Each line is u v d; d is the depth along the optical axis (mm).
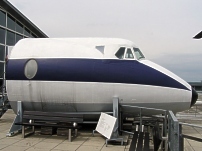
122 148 7117
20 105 9125
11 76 9055
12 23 17906
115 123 7625
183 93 8617
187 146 7211
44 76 8727
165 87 8484
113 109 8375
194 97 8891
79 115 8227
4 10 16750
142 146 5883
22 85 8969
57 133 8461
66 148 7004
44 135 8578
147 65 8656
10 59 9203
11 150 6715
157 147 6309
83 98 8570
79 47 8914
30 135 8570
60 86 8617
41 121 8516
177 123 4238
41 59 8859
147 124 9008
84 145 7367
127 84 8375
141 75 8438
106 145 7336
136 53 9000
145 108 7914
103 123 8164
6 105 11234
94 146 7281
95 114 8914
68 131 8336
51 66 8703
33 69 8852
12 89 9102
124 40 9086
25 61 8977
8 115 14258
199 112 18016
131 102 8508
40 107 9164
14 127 8719
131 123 10844
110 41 8969
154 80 8445
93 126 10148
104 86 8398
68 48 8930
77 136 8523
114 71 8414
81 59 8617
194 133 9133
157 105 8617
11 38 17656
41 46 9195
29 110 9398
